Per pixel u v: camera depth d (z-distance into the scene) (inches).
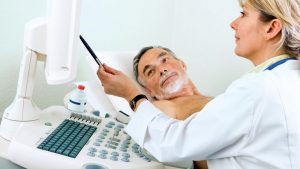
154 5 71.1
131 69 57.5
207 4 74.0
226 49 73.2
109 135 39.4
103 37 63.4
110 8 63.0
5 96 50.4
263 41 32.7
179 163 38.7
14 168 32.7
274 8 30.8
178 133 31.7
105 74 38.7
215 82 75.4
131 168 32.2
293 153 28.4
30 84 38.5
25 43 37.8
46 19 37.7
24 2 49.8
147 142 34.3
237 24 34.5
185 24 76.8
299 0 30.7
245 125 28.8
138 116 35.7
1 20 48.0
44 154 31.6
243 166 30.4
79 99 43.9
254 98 28.7
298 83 30.0
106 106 49.8
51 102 55.6
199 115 31.8
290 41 31.7
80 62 59.2
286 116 28.2
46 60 37.8
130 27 67.9
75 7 32.6
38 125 37.8
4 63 49.7
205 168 43.5
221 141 29.7
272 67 31.5
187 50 77.5
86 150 33.8
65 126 38.6
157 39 74.5
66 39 33.6
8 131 37.4
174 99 56.4
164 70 56.5
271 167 28.8
